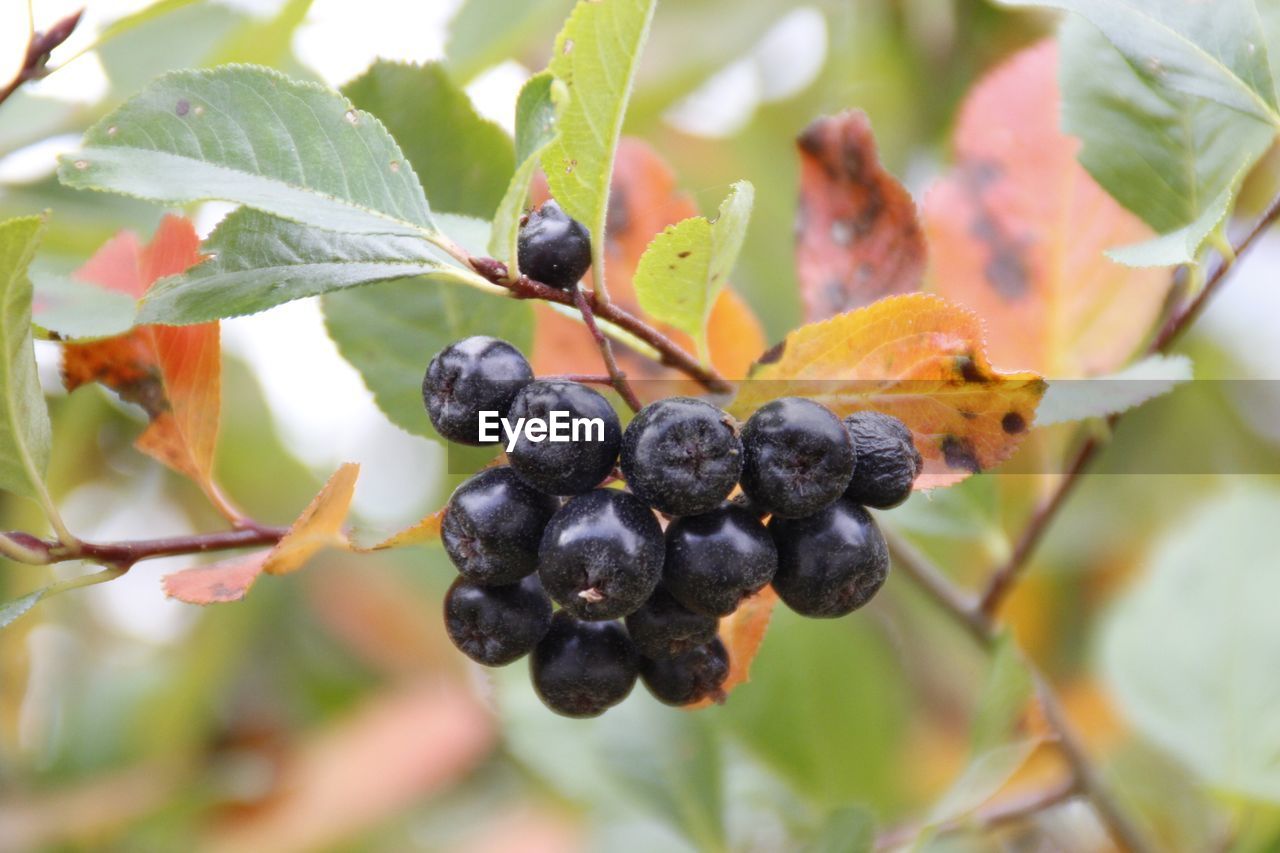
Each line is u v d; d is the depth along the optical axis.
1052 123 0.40
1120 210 0.40
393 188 0.34
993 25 0.51
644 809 0.42
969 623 0.41
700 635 0.33
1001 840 0.45
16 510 0.44
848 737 0.44
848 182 0.38
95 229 0.42
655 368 0.38
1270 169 0.47
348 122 0.34
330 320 0.38
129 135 0.33
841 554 0.33
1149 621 0.43
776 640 0.44
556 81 0.32
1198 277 0.38
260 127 0.33
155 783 0.51
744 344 0.38
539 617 0.34
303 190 0.33
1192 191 0.37
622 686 0.34
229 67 0.33
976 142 0.40
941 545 0.50
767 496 0.33
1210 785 0.41
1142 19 0.36
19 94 0.41
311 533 0.34
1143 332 0.40
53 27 0.38
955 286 0.40
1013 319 0.40
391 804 0.51
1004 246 0.40
